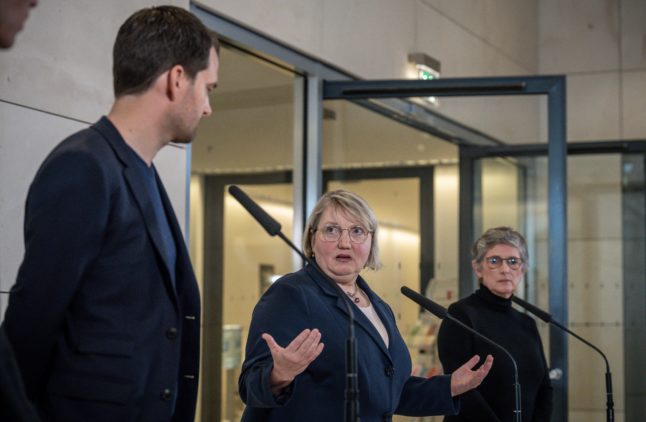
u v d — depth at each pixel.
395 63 5.84
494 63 7.28
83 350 1.88
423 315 5.20
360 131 5.23
